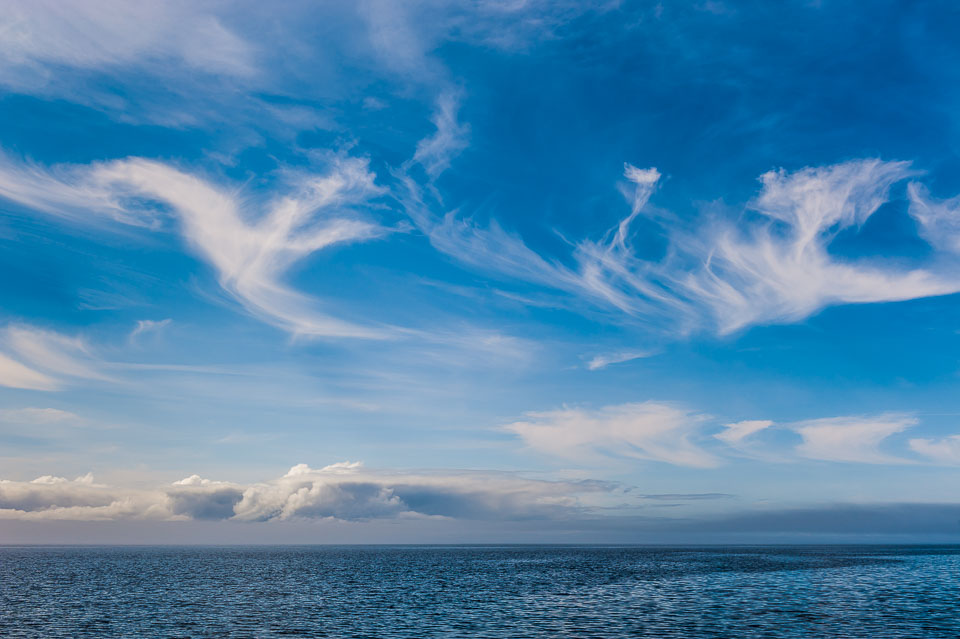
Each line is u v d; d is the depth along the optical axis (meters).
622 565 191.00
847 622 66.12
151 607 81.56
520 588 109.06
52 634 60.53
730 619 68.50
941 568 164.62
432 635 59.72
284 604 85.25
